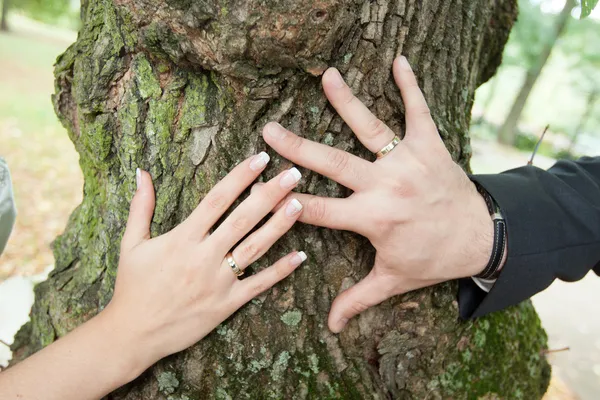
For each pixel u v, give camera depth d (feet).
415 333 1.54
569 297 5.52
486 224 1.38
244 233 1.27
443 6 1.42
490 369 1.69
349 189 1.38
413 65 1.40
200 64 1.28
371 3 1.30
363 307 1.42
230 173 1.27
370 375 1.57
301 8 1.13
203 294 1.29
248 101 1.30
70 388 1.25
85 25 1.49
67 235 1.77
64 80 1.51
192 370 1.44
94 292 1.57
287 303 1.44
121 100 1.40
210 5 1.14
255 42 1.17
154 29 1.23
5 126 8.26
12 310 3.28
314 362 1.49
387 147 1.29
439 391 1.63
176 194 1.39
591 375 3.95
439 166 1.30
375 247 1.34
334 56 1.31
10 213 1.75
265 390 1.48
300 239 1.41
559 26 12.14
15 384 1.22
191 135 1.36
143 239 1.36
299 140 1.26
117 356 1.28
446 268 1.36
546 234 1.38
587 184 1.47
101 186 1.61
